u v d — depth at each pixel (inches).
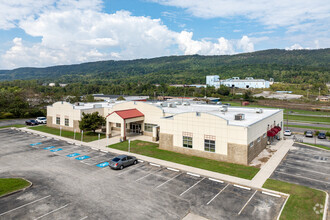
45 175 1029.8
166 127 1443.2
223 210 741.3
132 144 1579.7
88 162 1211.2
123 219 687.1
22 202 784.9
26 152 1391.5
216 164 1172.5
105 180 976.9
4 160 1240.8
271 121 1598.2
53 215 705.0
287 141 1700.3
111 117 1731.1
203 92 5354.3
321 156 1328.7
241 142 1169.4
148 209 745.0
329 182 964.6
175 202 791.1
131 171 1085.1
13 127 2196.1
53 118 2182.6
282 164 1186.6
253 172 1061.1
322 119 2812.5
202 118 1289.4
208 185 931.3
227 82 7170.3
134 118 1760.6
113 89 6437.0
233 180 967.0
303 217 695.7
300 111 3449.8
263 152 1391.5
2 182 931.3
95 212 724.7
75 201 795.4
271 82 7337.6
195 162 1203.2
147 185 928.3
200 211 735.1
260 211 735.7
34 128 2148.1
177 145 1402.6
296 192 856.9
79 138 1747.0
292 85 6456.7
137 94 5920.3
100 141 1658.5
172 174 1050.1
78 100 4133.9
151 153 1368.1
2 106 3065.9
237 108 2046.0
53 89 6491.1
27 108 3203.7
